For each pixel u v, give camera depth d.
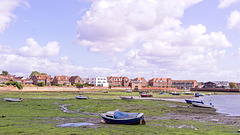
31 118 31.89
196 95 113.50
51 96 80.69
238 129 25.30
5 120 29.52
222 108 53.75
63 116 34.81
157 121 30.81
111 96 89.25
